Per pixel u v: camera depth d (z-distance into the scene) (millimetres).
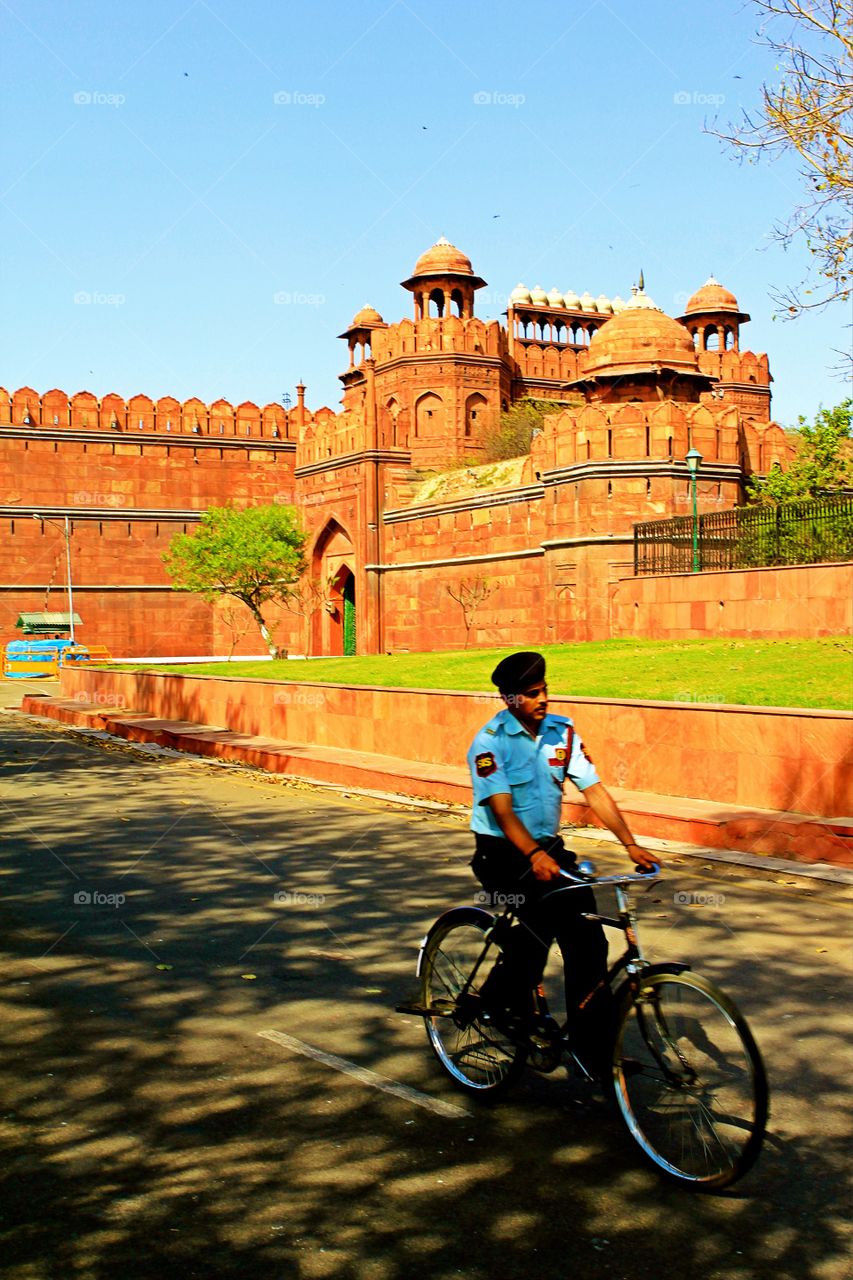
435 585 35438
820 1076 4734
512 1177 3855
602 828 10844
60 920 7375
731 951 6609
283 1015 5508
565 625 28328
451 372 44562
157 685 24203
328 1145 4086
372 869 9055
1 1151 4031
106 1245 3408
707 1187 3736
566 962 4312
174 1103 4449
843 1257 3365
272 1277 3246
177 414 51062
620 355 30734
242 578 42281
